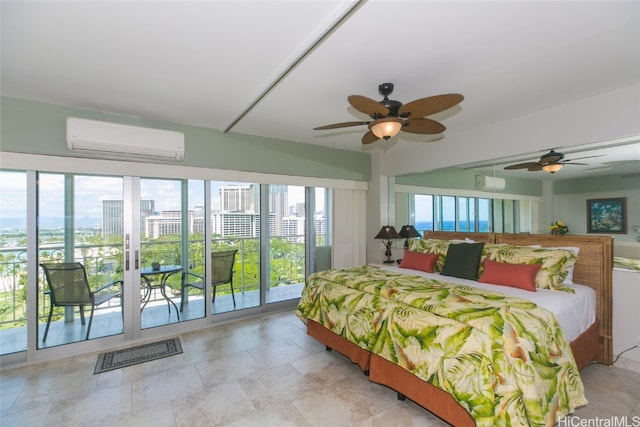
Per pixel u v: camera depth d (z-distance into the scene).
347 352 2.77
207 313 3.89
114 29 1.85
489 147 3.65
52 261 3.07
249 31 1.88
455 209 4.12
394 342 2.22
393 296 2.46
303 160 4.53
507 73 2.40
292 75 2.44
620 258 2.77
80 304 3.21
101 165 3.19
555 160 3.19
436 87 2.64
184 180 3.77
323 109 3.19
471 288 2.54
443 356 1.91
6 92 2.74
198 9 1.67
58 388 2.49
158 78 2.50
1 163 2.78
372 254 5.18
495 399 1.68
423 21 1.77
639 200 2.67
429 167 4.39
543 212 3.29
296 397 2.35
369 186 5.25
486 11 1.68
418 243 4.02
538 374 1.71
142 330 3.48
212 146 3.82
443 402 1.96
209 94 2.81
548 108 3.13
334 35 1.91
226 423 2.07
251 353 3.10
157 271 3.61
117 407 2.24
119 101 2.96
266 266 4.53
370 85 2.62
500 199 3.65
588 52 2.10
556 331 1.98
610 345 2.76
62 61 2.23
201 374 2.69
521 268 2.79
